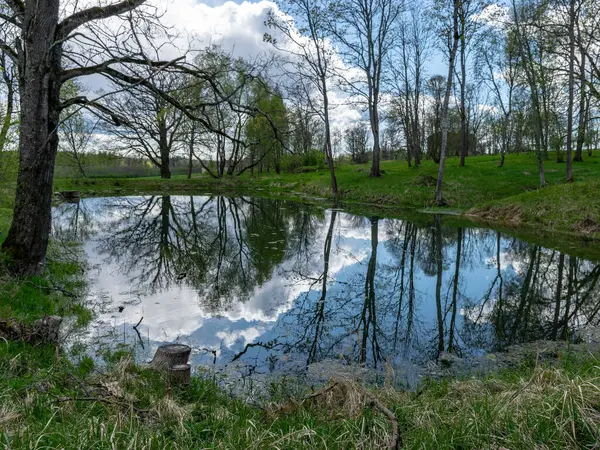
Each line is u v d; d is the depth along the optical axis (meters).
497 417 3.56
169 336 7.41
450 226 20.66
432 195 28.14
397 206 28.41
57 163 43.19
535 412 3.52
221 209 28.34
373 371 6.28
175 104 7.24
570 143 24.97
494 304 9.95
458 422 3.60
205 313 8.78
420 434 3.44
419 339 7.70
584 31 19.34
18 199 8.12
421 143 61.81
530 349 7.15
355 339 7.63
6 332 5.80
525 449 3.11
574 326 8.29
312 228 20.81
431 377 6.07
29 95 7.73
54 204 29.41
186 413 4.09
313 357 6.77
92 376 5.07
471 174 32.31
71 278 10.41
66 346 6.42
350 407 4.02
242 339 7.46
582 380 3.97
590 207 18.88
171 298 9.66
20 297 7.40
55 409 3.76
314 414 4.20
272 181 45.69
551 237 17.50
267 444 3.28
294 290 10.83
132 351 6.50
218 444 3.30
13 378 4.58
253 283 11.34
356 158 79.75
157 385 4.89
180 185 44.44
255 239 18.00
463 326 8.40
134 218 24.02
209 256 14.62
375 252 15.63
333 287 11.20
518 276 12.30
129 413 3.93
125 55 6.43
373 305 9.78
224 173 53.69
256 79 7.78
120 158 42.94
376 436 3.44
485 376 5.84
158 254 14.68
